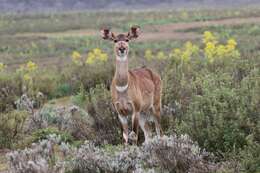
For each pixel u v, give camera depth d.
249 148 22.39
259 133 23.39
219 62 44.75
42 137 29.62
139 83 27.72
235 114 24.50
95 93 34.59
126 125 27.22
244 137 23.67
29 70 61.84
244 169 21.73
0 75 48.34
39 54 167.62
